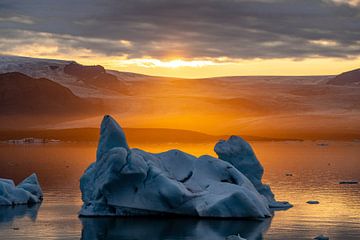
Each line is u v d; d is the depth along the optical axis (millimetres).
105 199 43156
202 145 170875
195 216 42719
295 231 38562
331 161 106625
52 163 99938
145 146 164250
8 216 43406
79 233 37750
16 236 36906
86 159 110250
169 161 46188
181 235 37219
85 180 46250
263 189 50156
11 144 186625
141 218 42312
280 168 89875
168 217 42469
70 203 50031
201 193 43469
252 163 50688
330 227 39812
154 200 42344
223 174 46156
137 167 41781
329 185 65688
